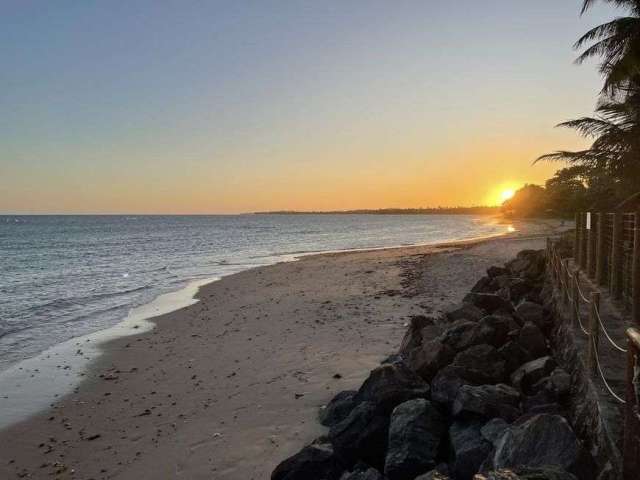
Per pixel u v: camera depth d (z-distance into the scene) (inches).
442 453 239.0
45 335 649.0
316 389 386.3
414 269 1165.1
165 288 1070.4
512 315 430.6
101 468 293.9
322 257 1691.7
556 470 149.0
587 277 502.3
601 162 858.1
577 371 251.1
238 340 563.8
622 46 705.0
